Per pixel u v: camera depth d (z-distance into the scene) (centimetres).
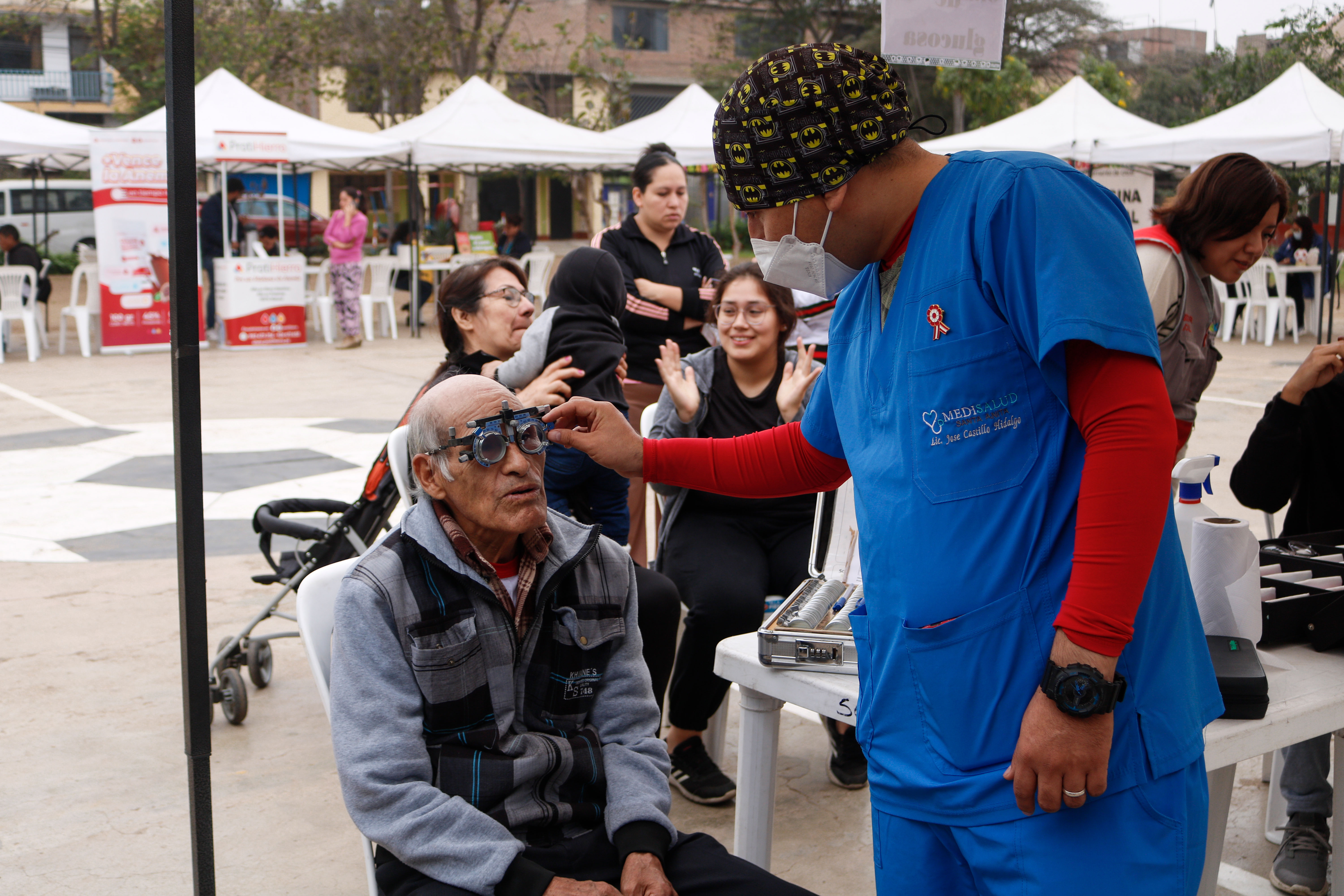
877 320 169
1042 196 146
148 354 1467
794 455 207
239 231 1672
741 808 242
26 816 329
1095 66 2988
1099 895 152
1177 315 315
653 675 319
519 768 202
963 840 160
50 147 1398
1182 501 234
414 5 2812
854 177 159
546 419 208
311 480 755
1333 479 287
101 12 3581
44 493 725
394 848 192
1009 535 153
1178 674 159
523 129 1683
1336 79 1515
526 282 371
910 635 161
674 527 357
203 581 196
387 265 1652
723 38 3991
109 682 427
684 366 368
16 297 1379
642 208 517
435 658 199
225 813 333
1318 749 284
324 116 3606
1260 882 296
